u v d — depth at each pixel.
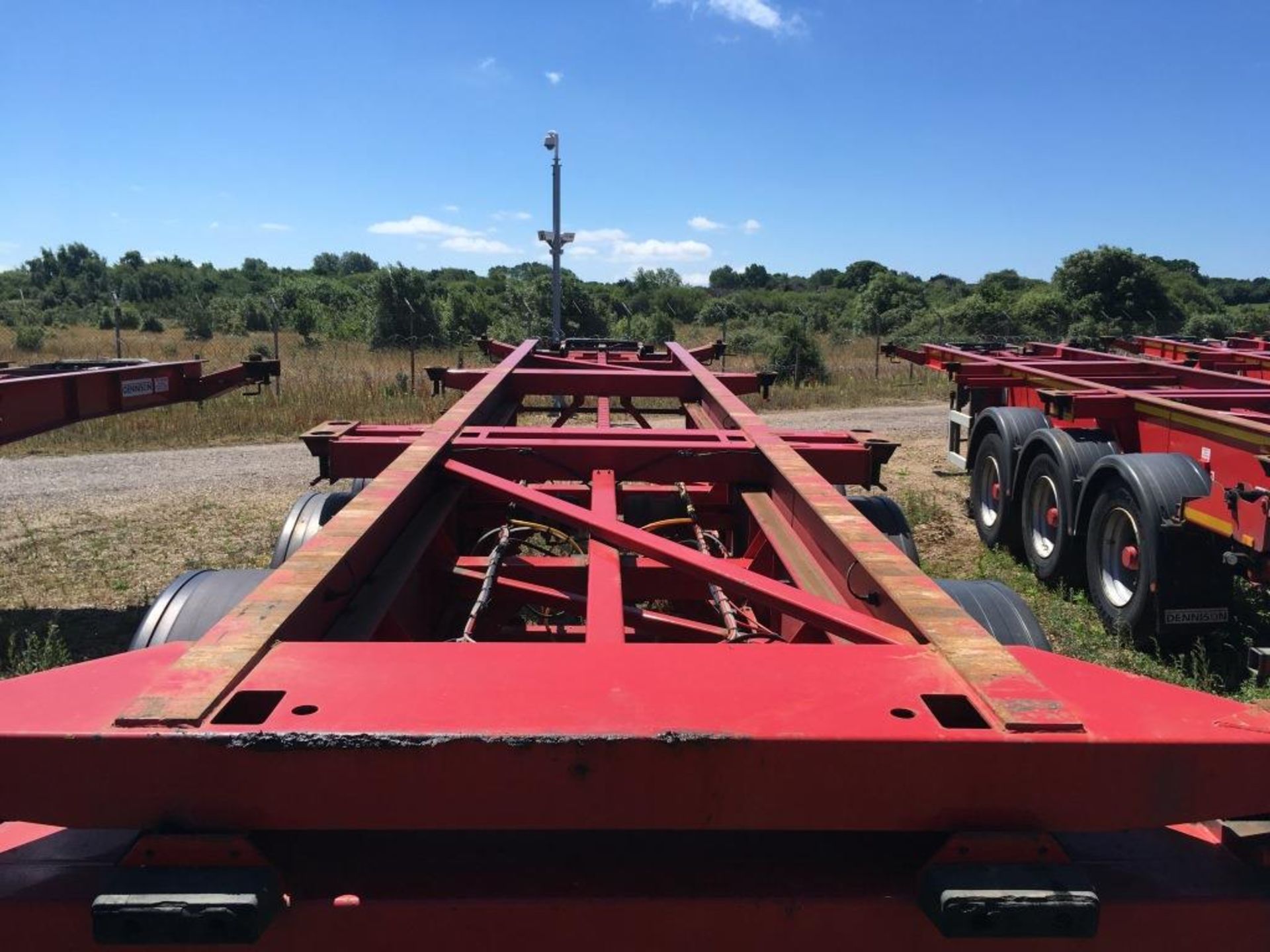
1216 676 5.34
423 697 1.58
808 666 1.77
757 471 3.96
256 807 1.42
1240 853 1.66
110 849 1.62
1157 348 11.76
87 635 5.97
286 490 10.40
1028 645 2.84
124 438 13.62
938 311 42.91
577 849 1.62
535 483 5.01
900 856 1.63
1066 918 1.39
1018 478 7.68
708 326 47.19
